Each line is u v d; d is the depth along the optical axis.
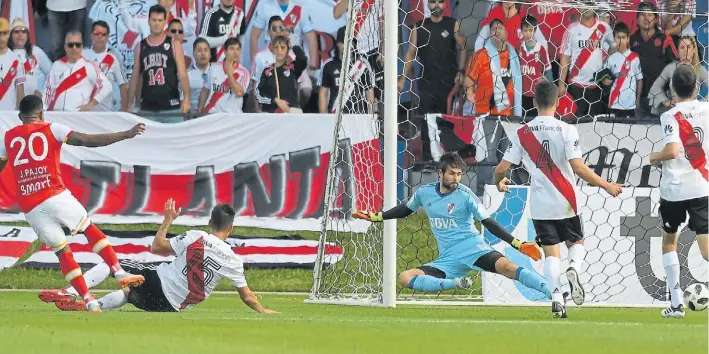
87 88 57.44
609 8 51.62
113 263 30.52
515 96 57.72
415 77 57.06
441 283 33.16
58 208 30.33
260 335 21.16
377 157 45.34
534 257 31.41
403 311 33.56
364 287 41.28
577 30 58.19
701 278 39.12
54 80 57.38
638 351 18.59
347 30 38.56
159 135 50.22
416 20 57.34
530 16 57.59
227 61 57.84
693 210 31.20
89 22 58.22
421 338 20.67
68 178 49.50
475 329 23.42
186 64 58.56
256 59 58.22
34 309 31.80
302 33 58.34
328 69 58.50
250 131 49.97
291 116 49.78
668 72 59.00
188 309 33.44
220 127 50.12
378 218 34.09
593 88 58.69
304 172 49.62
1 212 48.16
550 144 30.78
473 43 57.78
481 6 57.81
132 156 49.97
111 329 22.42
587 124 53.28
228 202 49.69
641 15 58.56
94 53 58.00
